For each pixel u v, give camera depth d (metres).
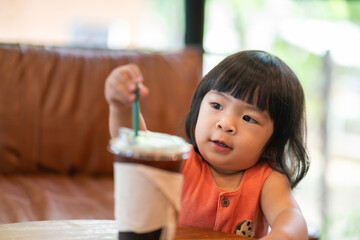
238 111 0.98
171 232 0.65
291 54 2.53
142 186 0.63
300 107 1.09
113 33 2.62
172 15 2.51
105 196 1.70
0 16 2.43
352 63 2.50
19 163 1.87
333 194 2.54
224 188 1.06
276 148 1.07
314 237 1.40
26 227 0.84
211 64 2.28
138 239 0.65
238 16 2.51
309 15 2.51
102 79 1.97
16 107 1.86
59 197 1.63
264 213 1.04
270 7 2.54
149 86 2.02
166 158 0.62
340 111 2.54
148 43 2.60
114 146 0.65
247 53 1.06
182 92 2.05
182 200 1.06
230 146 0.98
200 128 1.01
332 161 2.61
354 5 2.46
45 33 2.53
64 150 1.92
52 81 1.92
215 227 1.05
